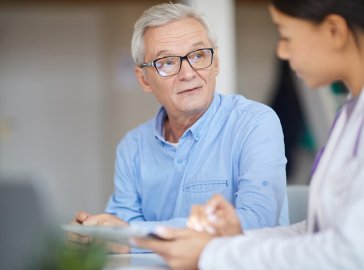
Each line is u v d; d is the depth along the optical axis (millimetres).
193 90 2459
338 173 1423
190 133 2531
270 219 2152
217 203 1618
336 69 1454
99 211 7945
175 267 1498
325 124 5539
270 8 1483
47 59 7891
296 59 1465
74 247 1364
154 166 2625
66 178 7949
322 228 1456
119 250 2074
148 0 7789
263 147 2359
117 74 7867
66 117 7930
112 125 7891
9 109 7891
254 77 7586
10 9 7797
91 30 7887
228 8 5020
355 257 1271
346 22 1400
